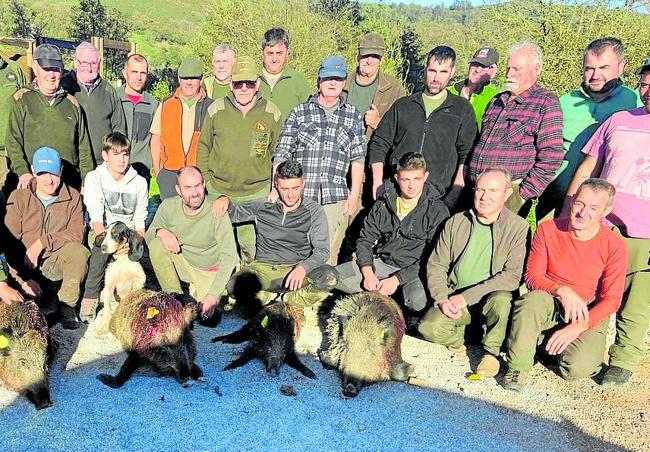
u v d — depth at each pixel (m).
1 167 6.51
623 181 4.66
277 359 4.50
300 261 5.66
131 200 5.75
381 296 4.82
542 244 4.77
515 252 4.88
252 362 4.78
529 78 5.23
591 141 5.00
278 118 6.12
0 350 3.85
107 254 5.02
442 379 4.67
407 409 4.20
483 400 4.37
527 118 5.25
